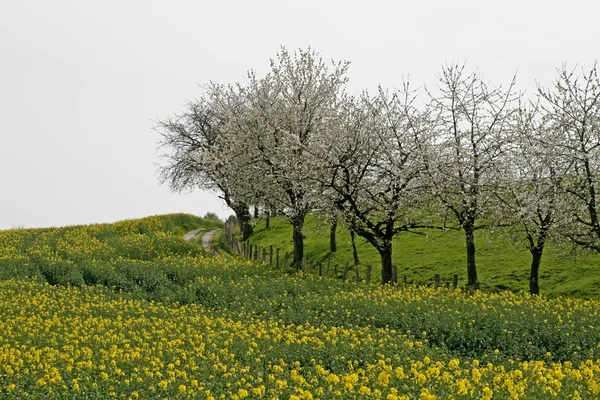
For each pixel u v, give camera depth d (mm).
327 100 41844
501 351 19672
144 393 13375
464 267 36438
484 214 33250
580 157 29547
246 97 50312
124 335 20562
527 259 36125
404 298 26953
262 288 30016
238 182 47281
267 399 12445
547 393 11844
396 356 16734
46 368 15461
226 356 17234
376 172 34781
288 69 42438
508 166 33000
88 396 13328
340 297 27172
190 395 13070
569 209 29609
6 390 13781
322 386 13508
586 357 18547
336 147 34438
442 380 13273
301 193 39125
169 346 18750
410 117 34531
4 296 27734
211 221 84875
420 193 33344
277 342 18984
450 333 20703
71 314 24922
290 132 41156
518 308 24266
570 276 32531
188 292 29797
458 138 34062
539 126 32406
